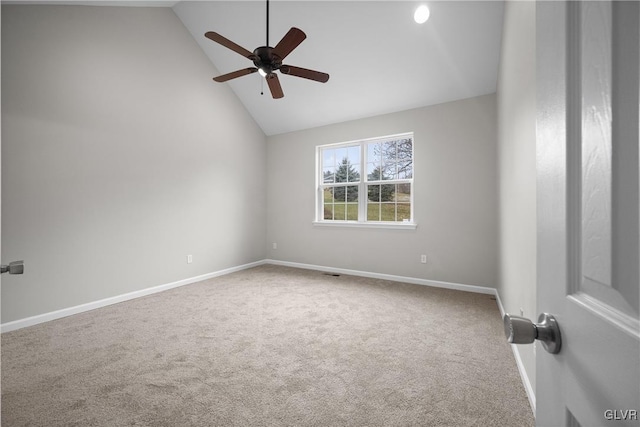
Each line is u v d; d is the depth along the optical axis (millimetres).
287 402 1646
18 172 2652
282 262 5484
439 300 3422
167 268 3896
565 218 445
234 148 4930
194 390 1753
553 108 483
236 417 1531
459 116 3850
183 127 4109
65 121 2945
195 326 2691
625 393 304
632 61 307
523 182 1852
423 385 1798
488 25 3037
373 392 1732
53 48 2861
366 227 4598
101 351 2223
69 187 2977
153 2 3572
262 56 2338
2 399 1668
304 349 2254
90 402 1647
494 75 3461
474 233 3775
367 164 4715
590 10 381
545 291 521
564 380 452
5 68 2576
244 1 3525
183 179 4105
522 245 1890
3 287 2576
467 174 3807
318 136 5051
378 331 2578
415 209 4164
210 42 4223
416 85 3873
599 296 367
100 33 3219
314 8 3375
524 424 1482
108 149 3287
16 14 2639
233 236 4918
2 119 2564
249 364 2037
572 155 430
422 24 3213
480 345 2312
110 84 3305
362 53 3684
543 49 529
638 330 290
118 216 3379
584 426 388
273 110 5027
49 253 2842
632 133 308
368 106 4371
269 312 3039
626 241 317
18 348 2270
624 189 319
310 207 5160
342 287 3984
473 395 1704
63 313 2910
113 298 3311
